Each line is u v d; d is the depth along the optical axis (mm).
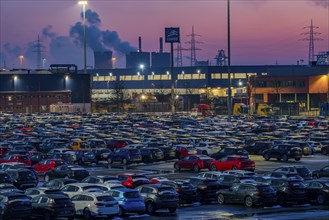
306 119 146250
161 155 80625
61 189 44562
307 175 58875
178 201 46500
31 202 41594
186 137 100312
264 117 157875
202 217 42969
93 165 77500
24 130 115875
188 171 69875
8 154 75062
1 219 39844
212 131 111875
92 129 119688
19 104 199500
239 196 48375
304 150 86750
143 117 158375
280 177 53594
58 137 99062
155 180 51188
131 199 43188
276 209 46812
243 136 103250
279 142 87625
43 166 67188
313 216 43125
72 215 41438
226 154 76062
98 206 41344
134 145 85000
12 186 46906
